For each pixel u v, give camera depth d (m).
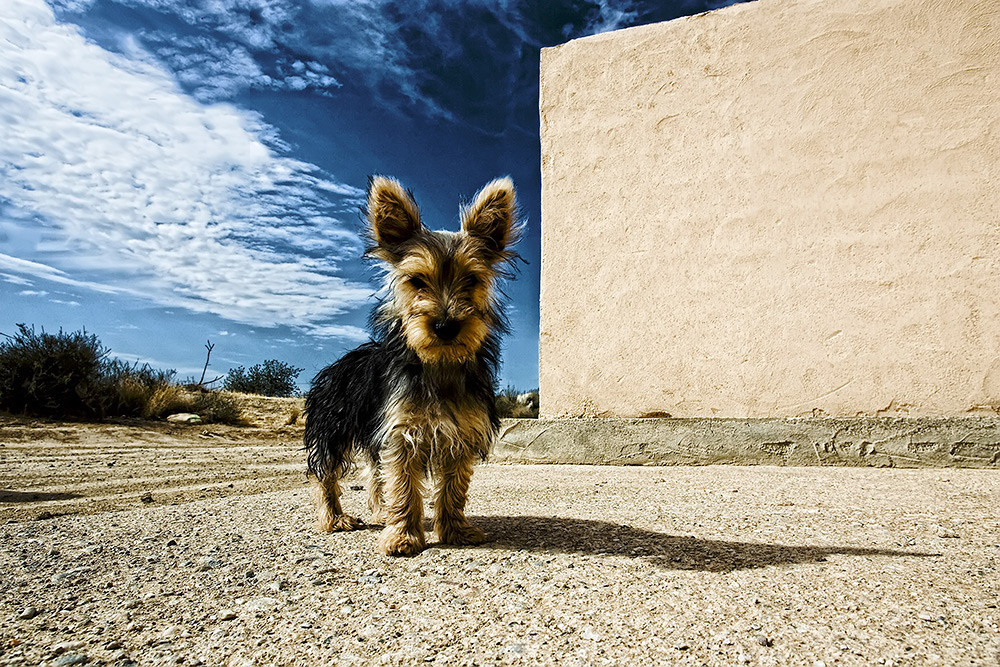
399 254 0.51
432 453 0.48
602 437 1.02
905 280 0.93
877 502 0.61
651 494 0.70
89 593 0.37
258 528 0.56
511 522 0.56
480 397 0.50
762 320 0.99
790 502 0.62
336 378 0.58
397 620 0.32
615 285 1.08
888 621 0.31
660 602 0.34
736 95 1.03
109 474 1.04
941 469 0.85
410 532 0.47
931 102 0.94
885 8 0.96
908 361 0.92
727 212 1.02
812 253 0.97
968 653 0.27
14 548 0.48
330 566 0.42
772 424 0.94
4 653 0.29
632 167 1.08
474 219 0.54
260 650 0.29
